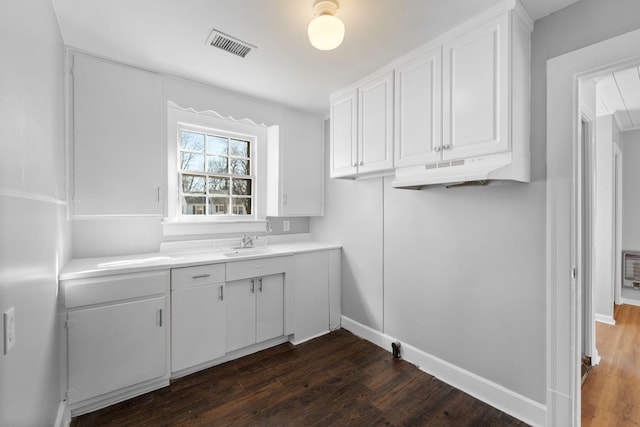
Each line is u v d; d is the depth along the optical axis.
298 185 3.24
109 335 1.89
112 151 2.13
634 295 3.78
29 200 1.11
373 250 2.81
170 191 2.69
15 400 0.94
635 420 1.77
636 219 3.81
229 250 2.87
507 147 1.56
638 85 2.63
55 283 1.62
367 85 2.39
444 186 2.19
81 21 1.71
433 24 1.75
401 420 1.78
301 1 1.55
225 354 2.42
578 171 1.63
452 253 2.15
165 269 2.10
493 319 1.93
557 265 1.64
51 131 1.53
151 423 1.75
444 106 1.83
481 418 1.80
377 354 2.58
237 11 1.63
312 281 2.96
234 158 3.12
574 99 1.58
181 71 2.33
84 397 1.80
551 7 1.60
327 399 1.97
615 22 1.45
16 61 0.97
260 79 2.47
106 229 2.39
